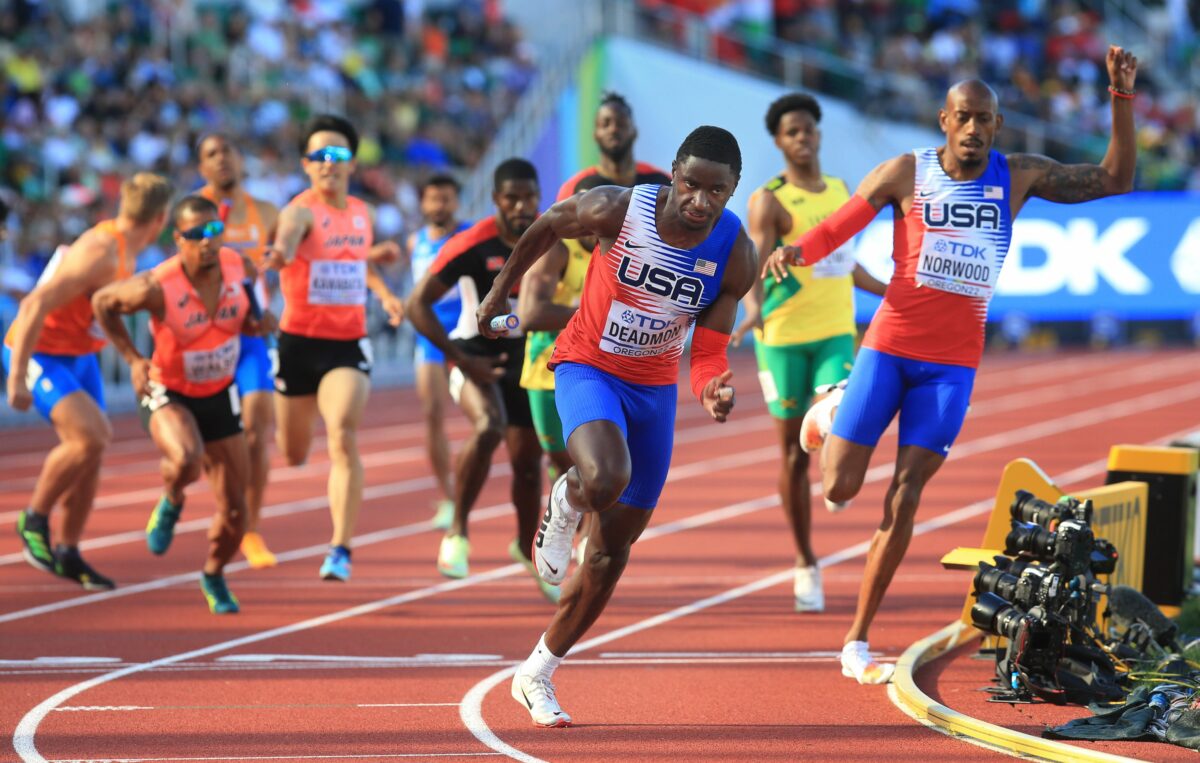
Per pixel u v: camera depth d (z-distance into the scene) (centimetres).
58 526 3656
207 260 2459
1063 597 1908
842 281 2597
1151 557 2498
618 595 2766
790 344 2573
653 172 2673
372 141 8506
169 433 2483
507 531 3578
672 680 2083
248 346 3012
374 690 2019
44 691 2011
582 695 1994
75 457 2736
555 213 1741
